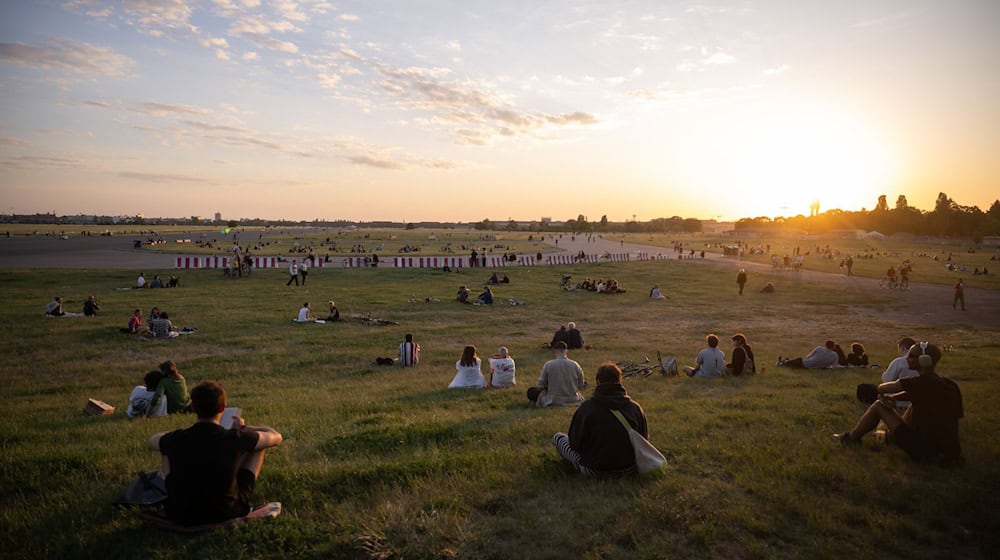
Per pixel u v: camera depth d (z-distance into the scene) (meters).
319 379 16.34
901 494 5.72
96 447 8.02
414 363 18.59
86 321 27.03
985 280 57.38
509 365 14.14
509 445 7.61
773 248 132.25
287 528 4.80
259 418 10.51
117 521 5.10
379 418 9.99
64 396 14.23
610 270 65.69
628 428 6.03
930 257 99.38
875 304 39.38
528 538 4.78
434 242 139.50
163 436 4.88
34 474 6.49
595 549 4.60
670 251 113.81
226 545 4.55
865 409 9.98
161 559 4.41
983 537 4.94
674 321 31.38
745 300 41.47
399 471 6.29
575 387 11.05
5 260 64.00
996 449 7.28
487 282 49.88
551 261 75.94
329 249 97.69
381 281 50.06
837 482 6.10
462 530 4.82
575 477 6.16
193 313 30.23
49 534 4.99
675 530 4.96
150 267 57.84
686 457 6.92
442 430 8.41
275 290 41.84
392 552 4.50
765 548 4.62
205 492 4.74
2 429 9.79
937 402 6.66
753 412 9.67
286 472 6.28
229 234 176.50
